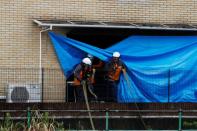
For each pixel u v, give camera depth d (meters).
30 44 19.30
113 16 19.91
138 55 19.50
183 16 20.39
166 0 20.25
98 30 19.58
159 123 17.53
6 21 19.14
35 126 15.60
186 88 19.66
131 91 19.22
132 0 20.02
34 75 19.28
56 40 19.34
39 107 17.30
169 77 19.55
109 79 19.00
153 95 19.42
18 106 17.19
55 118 16.86
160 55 19.69
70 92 19.30
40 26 19.12
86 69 18.66
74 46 19.25
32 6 19.31
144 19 20.12
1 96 18.88
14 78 19.17
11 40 19.19
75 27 19.05
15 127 15.92
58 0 19.48
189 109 18.25
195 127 17.56
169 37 19.84
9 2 19.14
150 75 19.45
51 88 19.27
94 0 19.73
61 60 19.36
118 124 17.27
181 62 19.75
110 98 19.08
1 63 19.12
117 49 19.41
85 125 17.09
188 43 19.95
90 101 18.62
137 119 17.42
